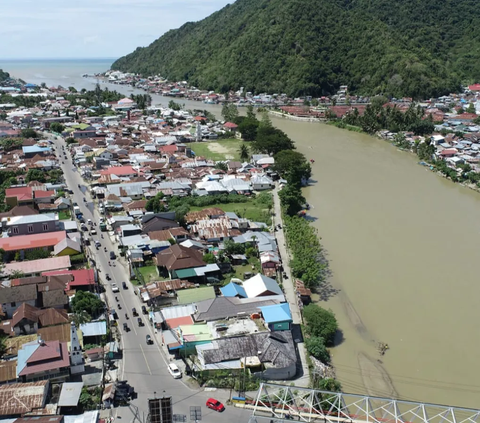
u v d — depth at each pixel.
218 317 72.88
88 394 57.84
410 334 76.06
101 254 98.62
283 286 88.06
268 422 54.72
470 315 81.31
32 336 68.00
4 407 53.16
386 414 58.72
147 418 52.88
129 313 77.38
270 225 116.75
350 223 120.12
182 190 138.88
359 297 86.38
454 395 63.06
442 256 102.38
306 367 66.25
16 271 87.12
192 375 62.62
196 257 91.38
